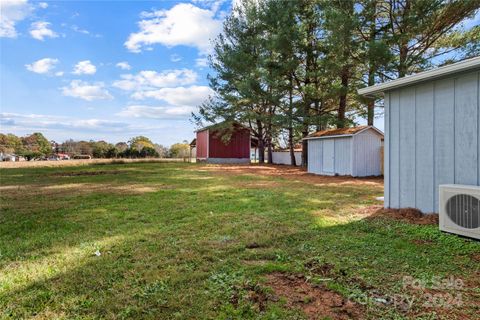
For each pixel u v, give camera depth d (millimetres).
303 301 2107
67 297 2211
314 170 13602
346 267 2691
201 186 8891
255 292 2248
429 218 4316
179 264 2842
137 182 10109
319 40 13969
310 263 2807
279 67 14578
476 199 3373
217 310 2006
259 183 9625
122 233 3936
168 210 5387
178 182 10008
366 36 12398
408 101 4867
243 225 4266
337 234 3773
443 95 4332
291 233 3818
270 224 4301
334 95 13430
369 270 2619
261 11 14938
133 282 2451
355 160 11617
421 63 11227
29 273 2666
